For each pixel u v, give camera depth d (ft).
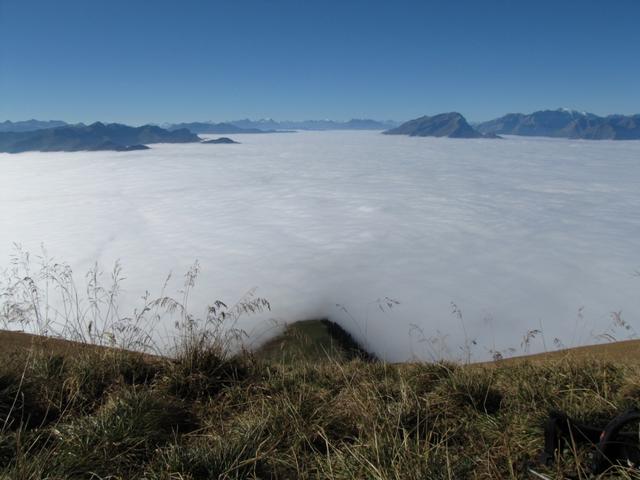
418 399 17.35
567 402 16.47
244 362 22.12
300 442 14.92
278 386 19.83
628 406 15.62
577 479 11.74
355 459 13.35
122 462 13.85
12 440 14.30
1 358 20.98
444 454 13.44
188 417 17.49
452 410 17.02
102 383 19.24
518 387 18.35
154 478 12.87
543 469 12.33
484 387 18.15
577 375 19.15
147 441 14.74
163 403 17.16
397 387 19.31
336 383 21.03
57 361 20.58
